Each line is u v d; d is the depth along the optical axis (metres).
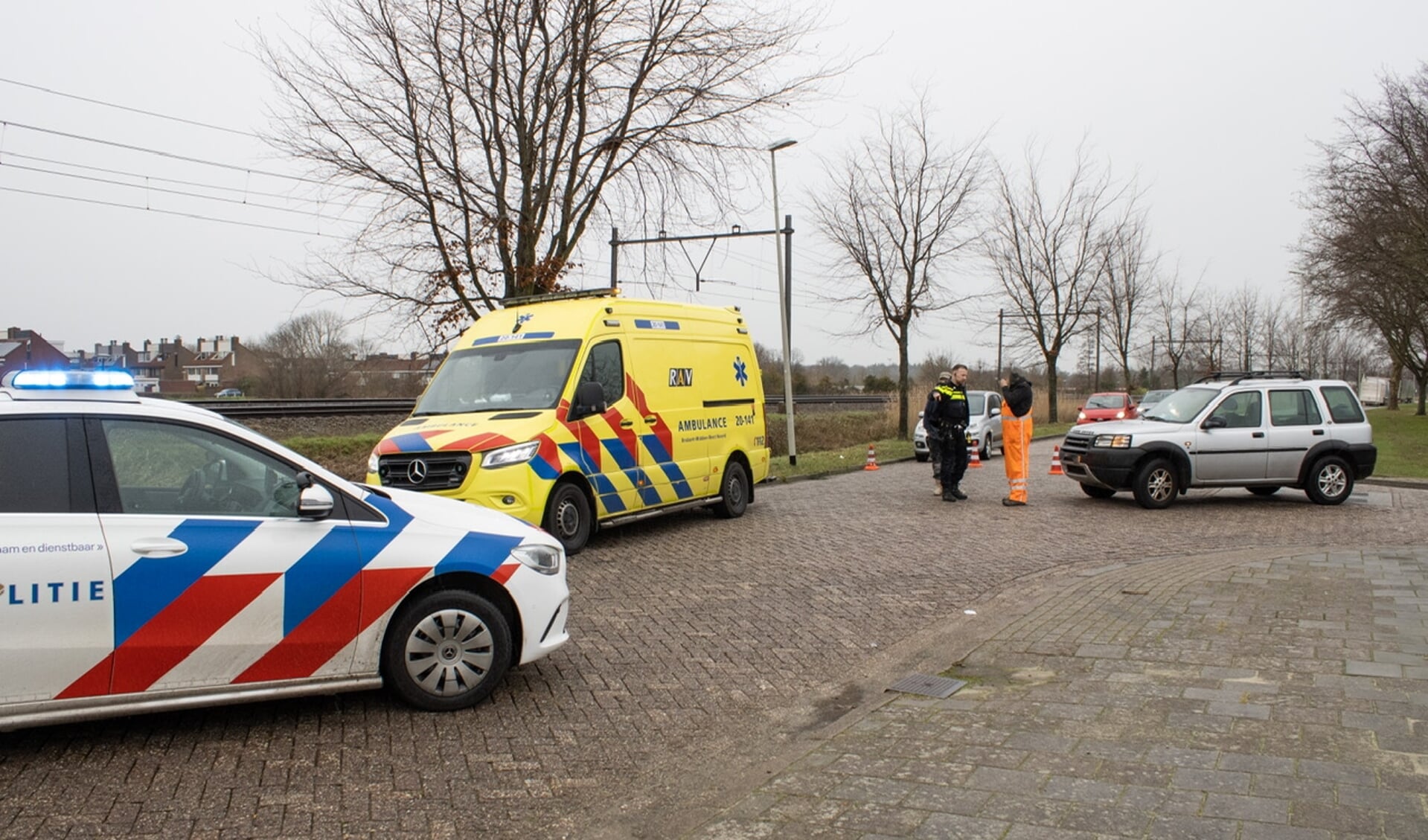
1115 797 3.71
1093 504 13.27
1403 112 25.66
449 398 9.80
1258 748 4.14
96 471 4.21
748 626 6.73
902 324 26.61
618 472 9.93
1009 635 6.32
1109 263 36.34
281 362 46.62
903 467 20.62
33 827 3.55
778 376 44.28
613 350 10.06
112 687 4.14
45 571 4.00
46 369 4.37
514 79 17.91
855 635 6.52
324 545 4.59
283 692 4.52
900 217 25.62
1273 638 5.94
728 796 3.97
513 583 5.06
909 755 4.23
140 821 3.62
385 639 4.80
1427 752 4.05
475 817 3.76
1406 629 6.09
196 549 4.29
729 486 11.95
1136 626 6.37
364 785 4.02
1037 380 49.03
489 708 5.01
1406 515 11.92
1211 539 10.30
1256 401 12.84
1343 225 28.25
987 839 3.40
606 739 4.62
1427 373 48.62
